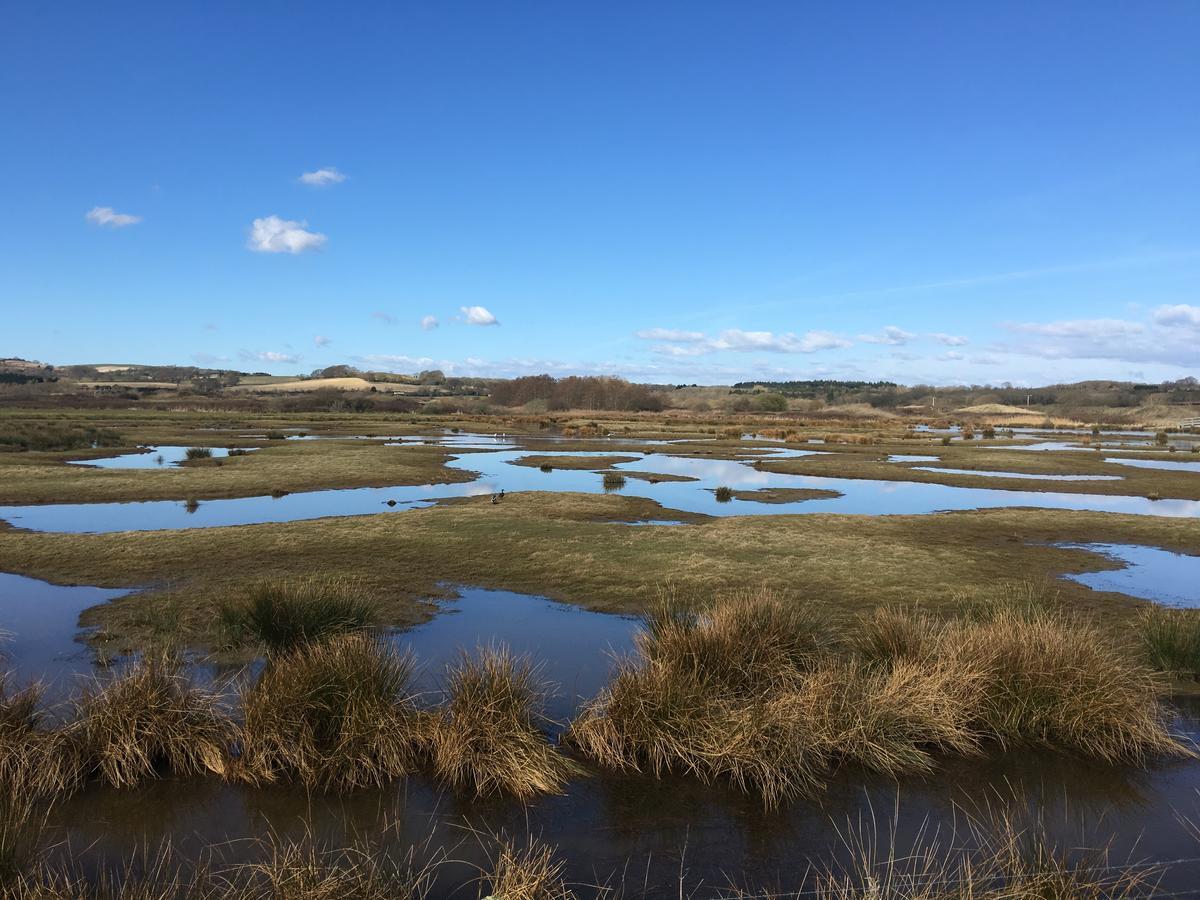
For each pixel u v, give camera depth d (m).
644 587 13.03
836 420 104.25
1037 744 7.15
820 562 14.91
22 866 4.81
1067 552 17.23
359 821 5.72
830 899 4.73
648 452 46.72
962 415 134.75
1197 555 17.17
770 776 6.19
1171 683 8.68
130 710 6.44
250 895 4.58
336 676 6.75
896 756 6.66
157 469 30.91
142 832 5.51
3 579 13.33
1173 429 94.56
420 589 12.83
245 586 12.51
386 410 117.50
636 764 6.63
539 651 9.69
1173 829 5.72
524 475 33.38
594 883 4.98
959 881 4.84
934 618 11.21
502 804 6.01
